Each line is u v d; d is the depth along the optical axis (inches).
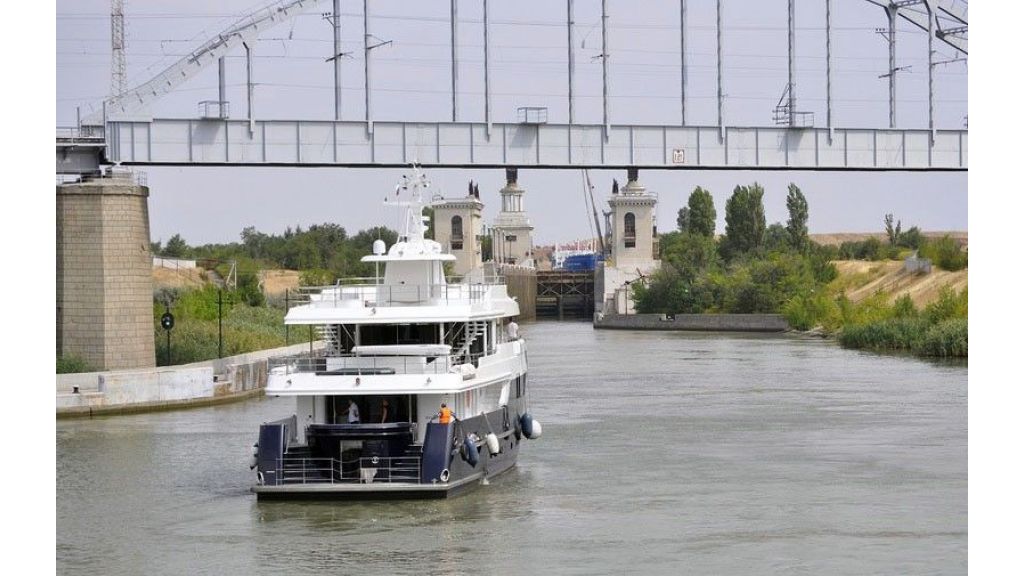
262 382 5693.9
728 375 6624.0
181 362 6210.6
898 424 4537.4
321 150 5920.3
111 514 3056.1
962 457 3806.6
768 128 6496.1
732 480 3462.1
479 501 3137.3
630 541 2775.6
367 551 2672.2
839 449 3988.7
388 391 3019.2
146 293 5502.0
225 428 4473.4
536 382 6343.5
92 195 5374.0
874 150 6653.5
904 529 2893.7
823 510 3088.1
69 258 5378.9
